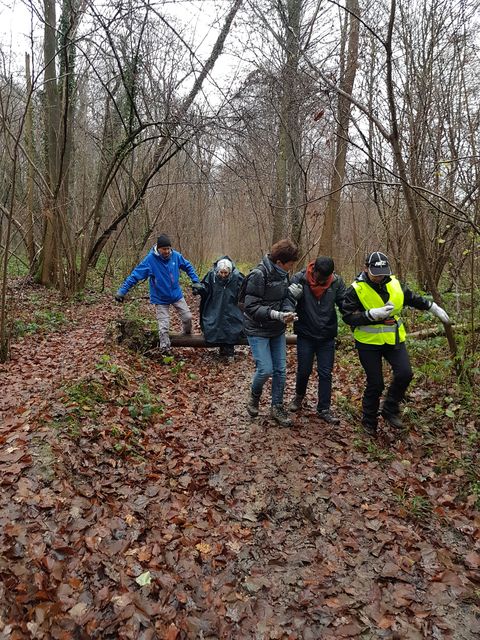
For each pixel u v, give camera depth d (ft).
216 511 12.05
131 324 24.54
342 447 14.97
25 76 36.24
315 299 15.65
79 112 53.98
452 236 22.82
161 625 8.65
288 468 13.91
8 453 12.35
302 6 27.91
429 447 14.71
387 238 23.41
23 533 9.83
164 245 22.74
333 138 29.40
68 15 36.76
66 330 29.58
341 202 37.11
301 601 9.46
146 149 50.70
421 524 11.53
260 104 31.91
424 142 21.42
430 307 15.48
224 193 46.80
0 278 44.78
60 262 39.14
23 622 8.04
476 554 10.58
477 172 16.60
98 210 41.14
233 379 21.66
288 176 38.27
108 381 17.37
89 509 11.10
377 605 9.39
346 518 11.87
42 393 17.38
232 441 15.61
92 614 8.58
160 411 17.11
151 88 34.94
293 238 37.01
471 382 17.25
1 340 22.58
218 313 23.26
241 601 9.44
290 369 22.44
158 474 13.19
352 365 21.58
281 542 11.10
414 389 18.10
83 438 13.62
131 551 10.23
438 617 9.11
